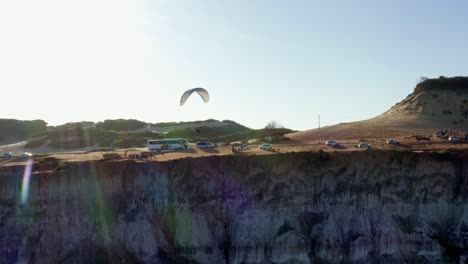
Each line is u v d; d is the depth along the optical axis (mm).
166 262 77375
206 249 78875
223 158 82250
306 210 80938
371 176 82625
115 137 168875
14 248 77938
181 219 79750
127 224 79062
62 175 80000
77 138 166500
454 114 159500
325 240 79125
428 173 83125
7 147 162875
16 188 80375
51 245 78000
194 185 80938
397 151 84000
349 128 149375
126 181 80812
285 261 78312
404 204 81812
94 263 75875
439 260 78938
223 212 80312
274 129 166125
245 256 78438
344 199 81625
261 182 81500
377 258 79000
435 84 176375
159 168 81438
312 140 132125
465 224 81062
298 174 81938
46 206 79312
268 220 80125
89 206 79625
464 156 83812
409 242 79812
